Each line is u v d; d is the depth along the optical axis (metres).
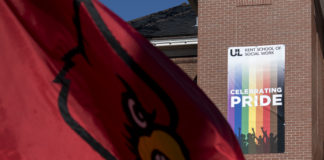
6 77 4.89
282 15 18.16
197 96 5.23
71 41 4.97
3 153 4.79
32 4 4.94
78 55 4.98
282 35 18.08
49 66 4.94
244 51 18.27
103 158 4.92
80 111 4.95
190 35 21.59
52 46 4.95
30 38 4.95
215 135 5.15
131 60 5.03
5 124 4.84
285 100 17.78
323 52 22.70
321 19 21.44
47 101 4.89
